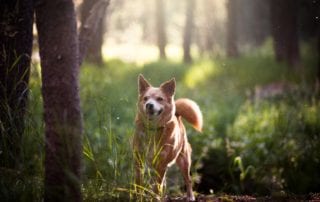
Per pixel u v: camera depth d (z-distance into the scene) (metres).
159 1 33.25
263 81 19.86
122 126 9.84
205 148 9.93
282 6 22.95
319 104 11.65
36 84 7.47
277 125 10.38
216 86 19.30
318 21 24.89
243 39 41.50
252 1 38.16
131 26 49.53
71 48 4.57
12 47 5.61
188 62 30.08
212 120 12.00
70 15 4.56
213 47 36.72
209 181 9.04
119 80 15.40
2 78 5.56
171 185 8.34
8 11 5.57
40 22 4.57
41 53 4.60
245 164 9.33
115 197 5.04
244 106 13.80
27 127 5.27
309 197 6.38
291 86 16.58
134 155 5.27
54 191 4.58
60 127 4.52
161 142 5.64
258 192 8.33
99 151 5.80
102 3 6.63
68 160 4.57
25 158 5.26
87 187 5.05
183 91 17.03
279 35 24.19
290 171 8.84
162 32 33.25
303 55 28.80
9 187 4.93
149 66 22.08
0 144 5.34
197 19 38.34
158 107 5.57
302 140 9.66
